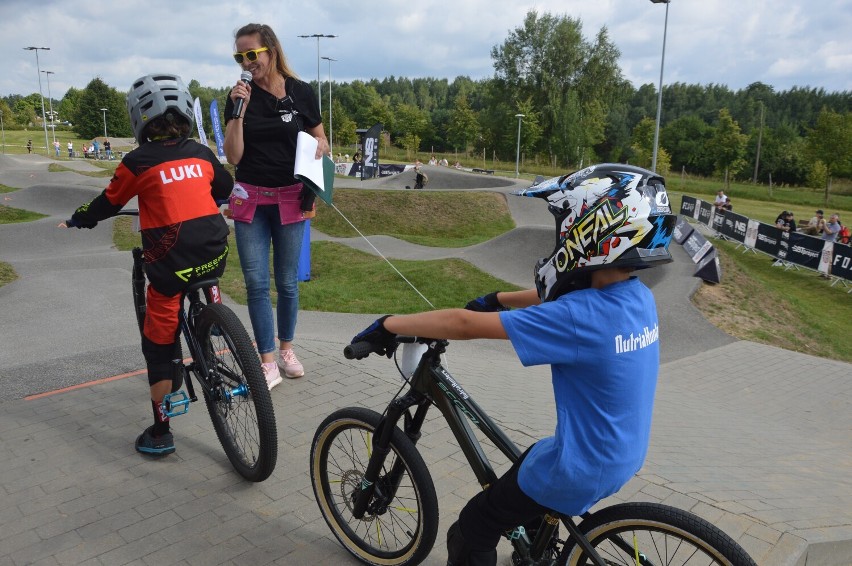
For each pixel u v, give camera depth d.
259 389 2.82
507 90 67.06
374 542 2.65
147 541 2.63
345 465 2.81
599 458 1.71
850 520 3.23
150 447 3.32
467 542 2.08
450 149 97.56
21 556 2.52
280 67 3.81
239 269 13.45
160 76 2.97
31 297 8.52
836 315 13.34
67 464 3.26
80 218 3.08
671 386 7.30
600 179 1.68
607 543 2.16
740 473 3.97
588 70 64.00
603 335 1.66
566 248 1.73
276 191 3.94
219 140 24.97
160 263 2.93
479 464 2.11
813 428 6.27
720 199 23.92
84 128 85.75
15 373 4.80
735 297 11.97
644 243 1.65
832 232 19.23
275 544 2.65
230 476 3.17
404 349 2.24
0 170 33.28
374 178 36.59
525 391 5.38
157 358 3.14
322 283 12.69
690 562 2.08
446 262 14.14
